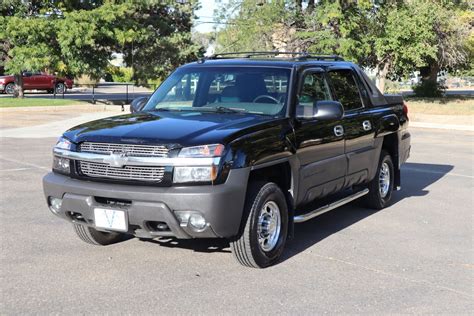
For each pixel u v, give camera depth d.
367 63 27.67
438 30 27.72
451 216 7.62
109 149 5.07
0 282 4.94
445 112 26.45
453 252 6.03
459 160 12.70
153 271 5.28
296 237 6.53
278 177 5.75
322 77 6.56
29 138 15.32
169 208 4.77
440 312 4.46
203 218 4.78
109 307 4.44
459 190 9.38
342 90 6.93
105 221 5.02
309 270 5.38
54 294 4.69
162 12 30.86
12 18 23.88
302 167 5.80
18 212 7.37
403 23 24.36
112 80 58.50
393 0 25.28
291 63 6.24
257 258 5.25
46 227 6.71
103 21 25.14
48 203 5.52
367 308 4.51
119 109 25.66
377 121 7.40
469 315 4.41
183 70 6.66
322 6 24.83
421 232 6.80
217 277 5.14
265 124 5.39
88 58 26.39
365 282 5.09
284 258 5.73
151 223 4.95
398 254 5.93
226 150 4.86
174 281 5.03
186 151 4.82
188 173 4.80
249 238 5.12
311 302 4.61
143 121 5.51
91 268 5.34
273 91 5.97
